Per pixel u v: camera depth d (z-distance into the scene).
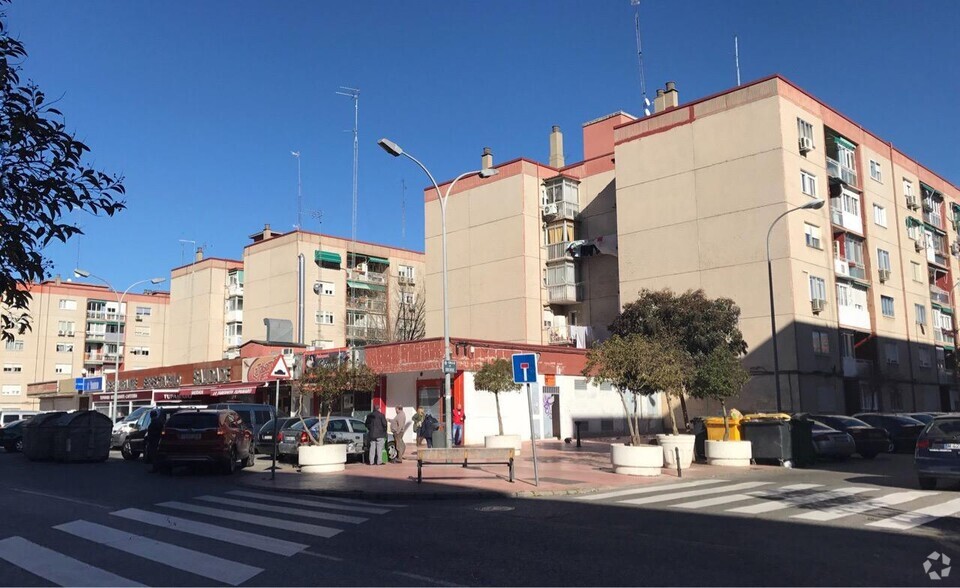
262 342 41.16
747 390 34.50
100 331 83.06
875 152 44.31
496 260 45.59
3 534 9.82
